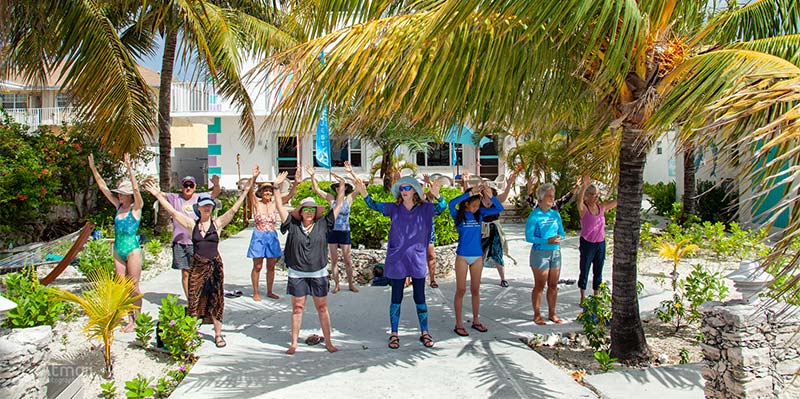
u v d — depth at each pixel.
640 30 3.90
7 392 3.29
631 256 5.46
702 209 15.88
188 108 21.08
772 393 4.05
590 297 6.26
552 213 6.66
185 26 9.66
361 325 6.77
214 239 5.99
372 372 5.22
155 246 11.20
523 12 3.40
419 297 6.02
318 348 5.92
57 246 10.70
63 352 5.64
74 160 14.13
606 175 8.31
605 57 3.77
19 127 14.30
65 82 6.75
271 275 8.10
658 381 4.84
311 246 5.68
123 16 12.22
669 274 9.55
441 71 3.93
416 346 5.97
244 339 6.21
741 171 3.22
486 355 5.65
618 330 5.54
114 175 15.70
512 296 8.11
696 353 5.71
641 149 4.81
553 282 6.68
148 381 5.02
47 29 6.43
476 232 6.34
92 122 6.93
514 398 4.62
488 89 4.04
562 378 5.04
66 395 4.15
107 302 5.04
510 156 15.81
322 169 21.75
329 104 4.25
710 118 3.62
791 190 2.86
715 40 6.30
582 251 7.20
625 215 5.45
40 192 12.28
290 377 5.10
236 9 13.26
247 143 21.61
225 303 7.77
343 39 4.18
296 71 4.26
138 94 7.04
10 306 3.73
